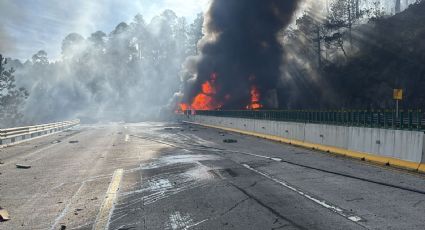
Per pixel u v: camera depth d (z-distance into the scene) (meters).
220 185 9.98
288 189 9.36
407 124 12.64
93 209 7.85
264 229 6.36
